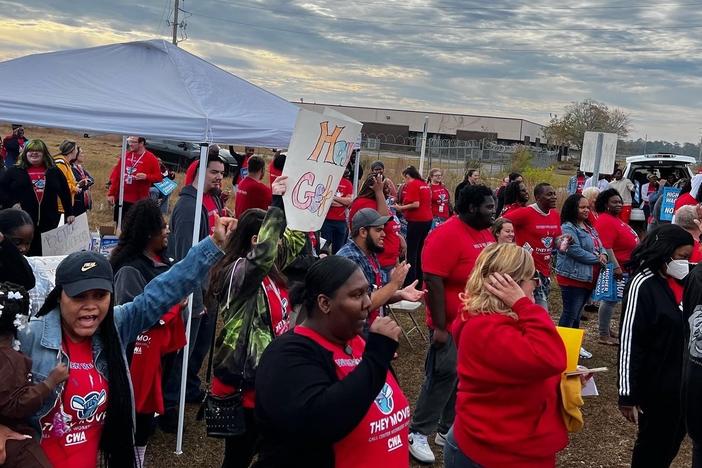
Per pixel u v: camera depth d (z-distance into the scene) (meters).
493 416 2.94
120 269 4.08
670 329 3.84
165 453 4.88
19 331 2.53
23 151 7.41
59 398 2.53
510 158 34.44
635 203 16.86
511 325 2.91
